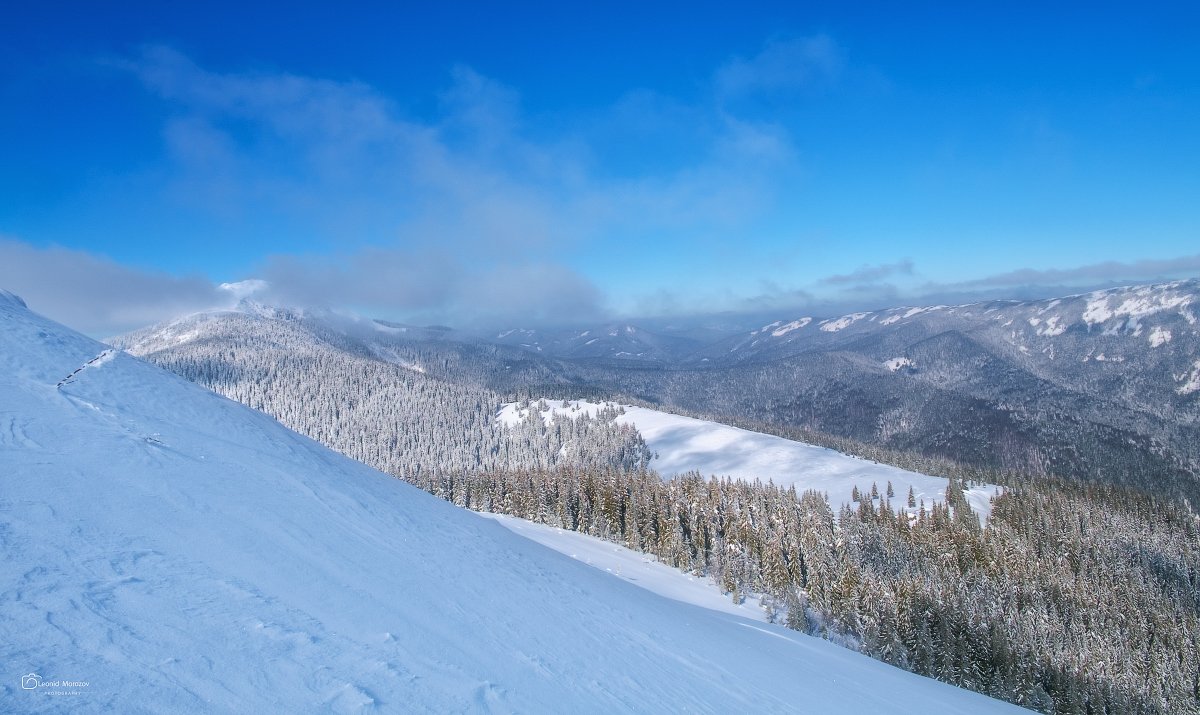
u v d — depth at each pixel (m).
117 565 10.35
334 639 10.47
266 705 7.87
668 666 16.47
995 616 55.84
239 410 26.77
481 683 10.77
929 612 54.38
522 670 12.21
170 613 9.39
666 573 66.25
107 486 13.51
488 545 24.88
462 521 28.83
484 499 103.75
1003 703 30.86
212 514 14.30
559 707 11.02
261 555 13.05
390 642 11.14
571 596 21.38
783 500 103.94
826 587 65.00
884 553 85.12
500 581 19.20
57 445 14.70
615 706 12.18
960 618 54.19
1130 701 53.56
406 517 22.91
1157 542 106.44
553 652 14.11
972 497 138.00
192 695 7.55
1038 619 66.44
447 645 12.04
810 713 16.23
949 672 49.84
